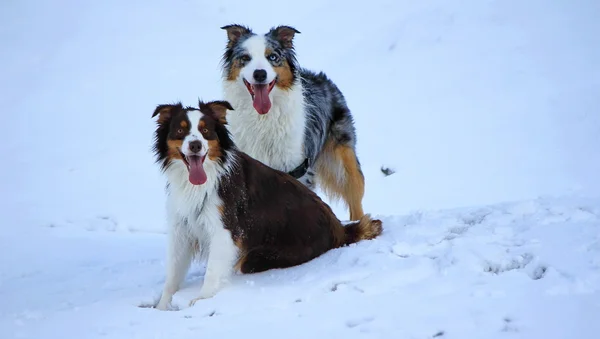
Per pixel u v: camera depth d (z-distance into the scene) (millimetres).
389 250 8805
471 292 7309
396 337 6445
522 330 6383
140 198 21234
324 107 11977
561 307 6734
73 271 10531
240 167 8719
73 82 34906
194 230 8562
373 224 9570
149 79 34625
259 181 8891
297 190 9172
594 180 19828
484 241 8680
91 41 39531
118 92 33438
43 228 17031
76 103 32406
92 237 15438
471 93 27297
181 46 38375
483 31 32125
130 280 9492
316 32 38188
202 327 7086
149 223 17953
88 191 22125
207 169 8297
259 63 10797
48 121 30656
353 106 28484
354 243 9281
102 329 7234
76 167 24906
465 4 34969
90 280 9695
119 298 8508
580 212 9430
